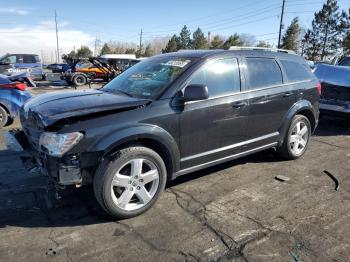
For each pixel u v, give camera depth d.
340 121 8.94
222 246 3.25
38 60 26.89
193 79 4.15
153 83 4.21
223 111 4.37
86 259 3.05
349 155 6.00
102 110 3.53
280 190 4.49
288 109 5.30
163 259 3.06
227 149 4.55
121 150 3.60
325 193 4.41
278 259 3.06
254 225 3.61
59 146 3.30
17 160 5.51
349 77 7.84
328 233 3.48
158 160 3.82
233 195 4.32
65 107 3.64
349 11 52.19
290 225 3.62
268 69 5.07
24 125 4.00
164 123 3.85
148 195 3.82
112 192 3.57
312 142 6.85
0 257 3.06
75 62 22.61
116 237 3.39
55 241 3.31
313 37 56.94
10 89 7.99
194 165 4.27
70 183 3.46
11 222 3.64
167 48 81.31
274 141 5.22
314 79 5.83
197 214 3.84
